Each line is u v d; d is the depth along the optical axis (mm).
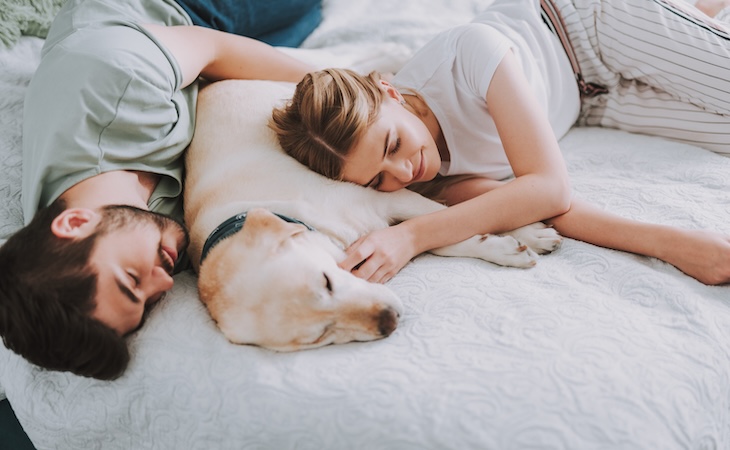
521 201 998
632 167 1216
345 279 841
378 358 783
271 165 1036
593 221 1004
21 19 1362
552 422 678
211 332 851
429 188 1223
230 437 770
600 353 736
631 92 1365
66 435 891
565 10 1356
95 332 798
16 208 1138
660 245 936
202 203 1014
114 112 971
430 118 1202
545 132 1062
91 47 1001
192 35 1188
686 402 704
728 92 1190
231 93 1175
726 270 878
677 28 1232
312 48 1563
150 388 830
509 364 739
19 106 1255
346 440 723
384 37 1556
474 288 880
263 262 819
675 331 791
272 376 780
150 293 870
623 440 665
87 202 909
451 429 694
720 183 1090
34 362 829
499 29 1303
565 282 892
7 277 798
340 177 1035
